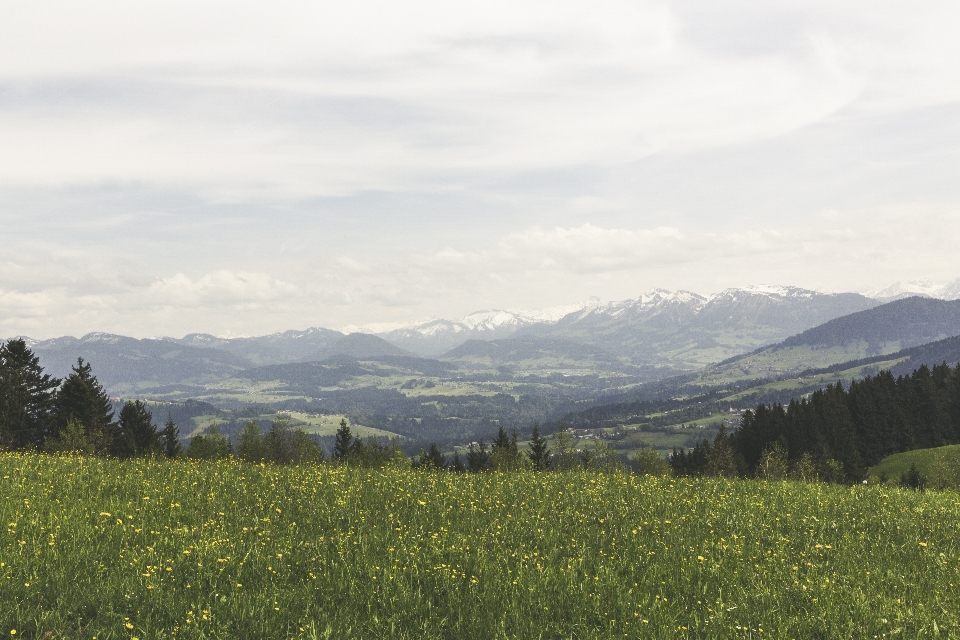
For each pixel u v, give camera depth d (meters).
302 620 9.85
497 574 12.21
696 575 12.58
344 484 20.64
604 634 9.91
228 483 20.00
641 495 20.66
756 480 26.56
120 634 9.26
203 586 11.20
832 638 9.76
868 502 20.09
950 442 134.62
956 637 9.59
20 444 73.38
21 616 9.38
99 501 16.33
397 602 10.67
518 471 28.48
